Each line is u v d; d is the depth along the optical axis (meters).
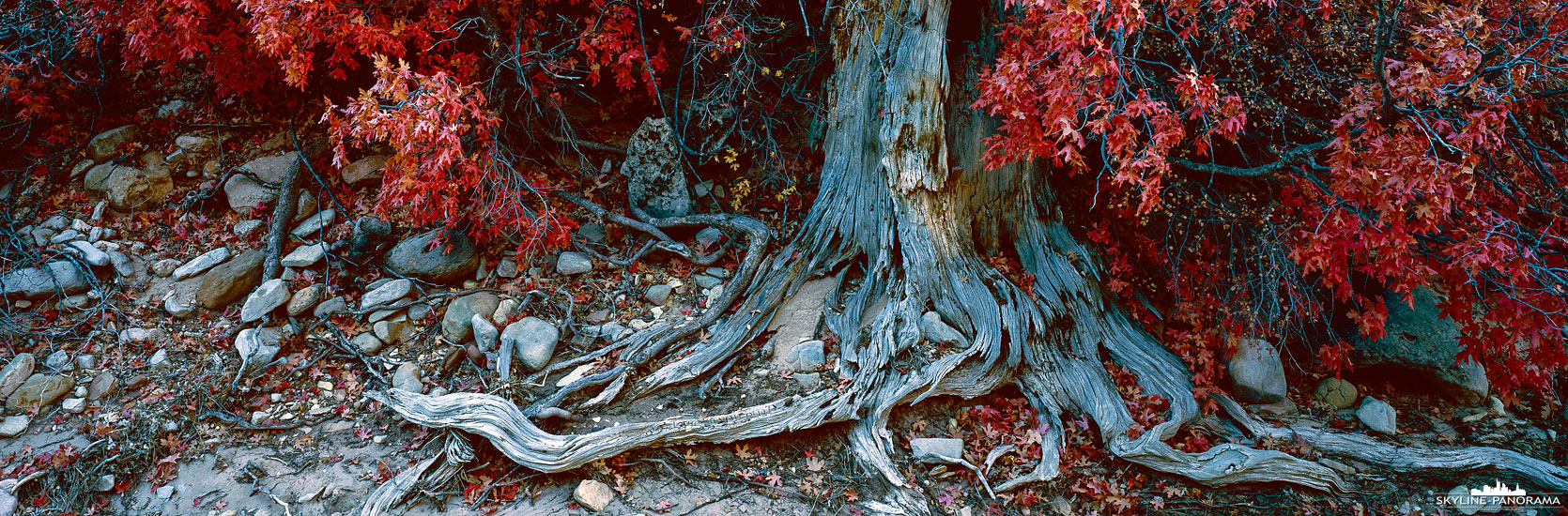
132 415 6.12
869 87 7.34
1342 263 5.84
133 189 8.07
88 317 7.07
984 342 6.62
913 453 6.05
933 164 6.98
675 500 5.57
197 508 5.46
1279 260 6.87
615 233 8.09
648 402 6.42
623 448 5.73
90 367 6.62
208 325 7.07
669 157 8.05
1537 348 5.59
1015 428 6.32
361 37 6.41
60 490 5.57
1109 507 5.80
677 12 9.20
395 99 5.82
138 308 7.21
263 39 5.94
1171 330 7.24
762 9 8.89
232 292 7.25
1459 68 5.24
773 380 6.60
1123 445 6.06
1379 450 6.23
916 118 6.88
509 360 6.71
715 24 7.84
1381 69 5.25
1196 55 7.53
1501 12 5.91
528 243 7.25
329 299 7.26
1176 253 7.61
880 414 6.16
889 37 7.07
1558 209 6.27
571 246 7.89
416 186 6.14
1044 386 6.57
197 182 8.43
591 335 7.11
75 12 8.48
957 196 7.20
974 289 6.93
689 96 9.05
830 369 6.65
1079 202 7.97
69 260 7.44
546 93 8.50
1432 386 7.01
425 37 7.03
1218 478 5.90
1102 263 7.49
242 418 6.23
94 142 8.50
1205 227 7.58
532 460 5.59
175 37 6.98
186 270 7.43
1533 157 6.58
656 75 9.20
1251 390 6.80
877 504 5.64
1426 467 6.09
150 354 6.77
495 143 7.19
